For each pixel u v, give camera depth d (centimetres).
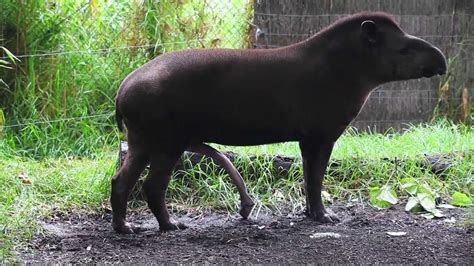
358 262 704
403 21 1312
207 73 790
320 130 834
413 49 833
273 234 801
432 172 989
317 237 787
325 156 849
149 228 838
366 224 843
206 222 871
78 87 1234
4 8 1213
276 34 1297
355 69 834
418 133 1134
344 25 837
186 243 766
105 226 853
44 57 1225
